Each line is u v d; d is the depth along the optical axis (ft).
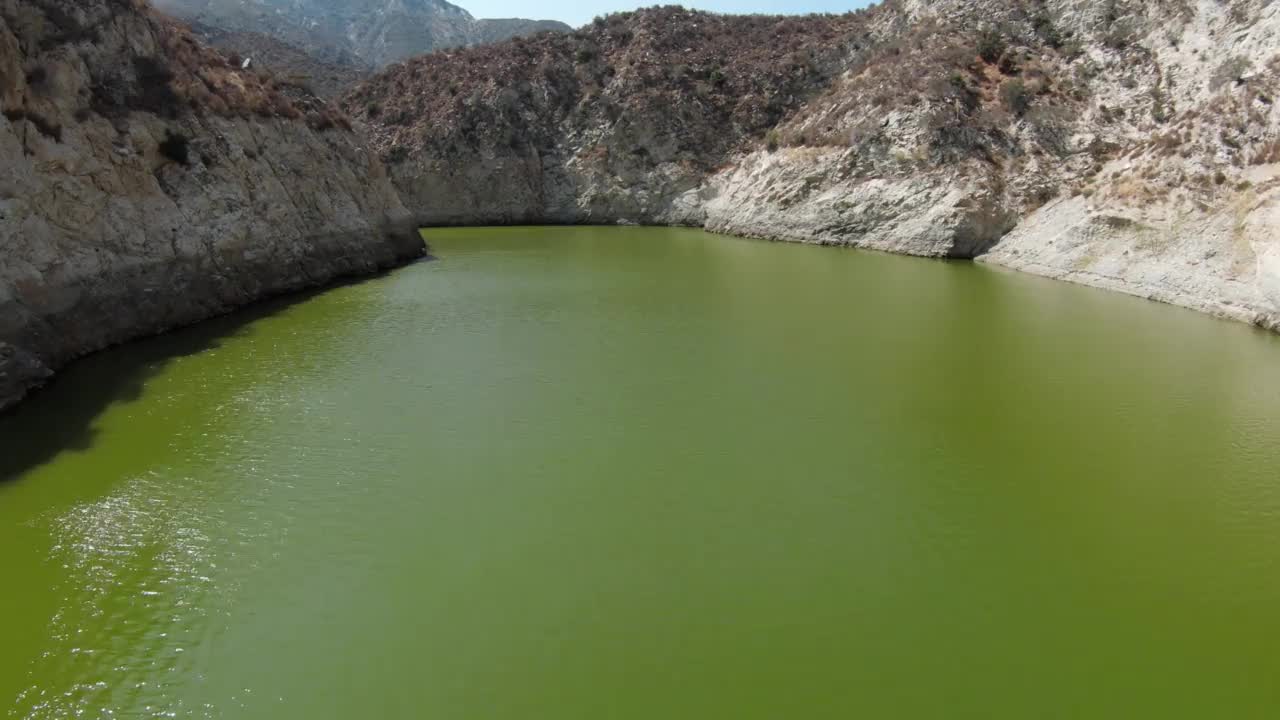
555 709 27.81
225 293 86.12
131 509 41.86
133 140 78.64
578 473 46.62
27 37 69.36
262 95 109.81
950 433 52.08
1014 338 75.36
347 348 73.31
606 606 33.73
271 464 47.62
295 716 27.73
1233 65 108.27
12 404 54.75
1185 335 74.59
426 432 52.85
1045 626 32.07
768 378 64.13
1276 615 32.65
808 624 32.32
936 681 28.94
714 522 40.75
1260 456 47.78
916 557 37.27
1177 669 29.48
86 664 30.32
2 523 40.09
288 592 34.94
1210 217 90.43
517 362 69.21
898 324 82.28
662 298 98.32
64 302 64.44
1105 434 51.57
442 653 30.91
